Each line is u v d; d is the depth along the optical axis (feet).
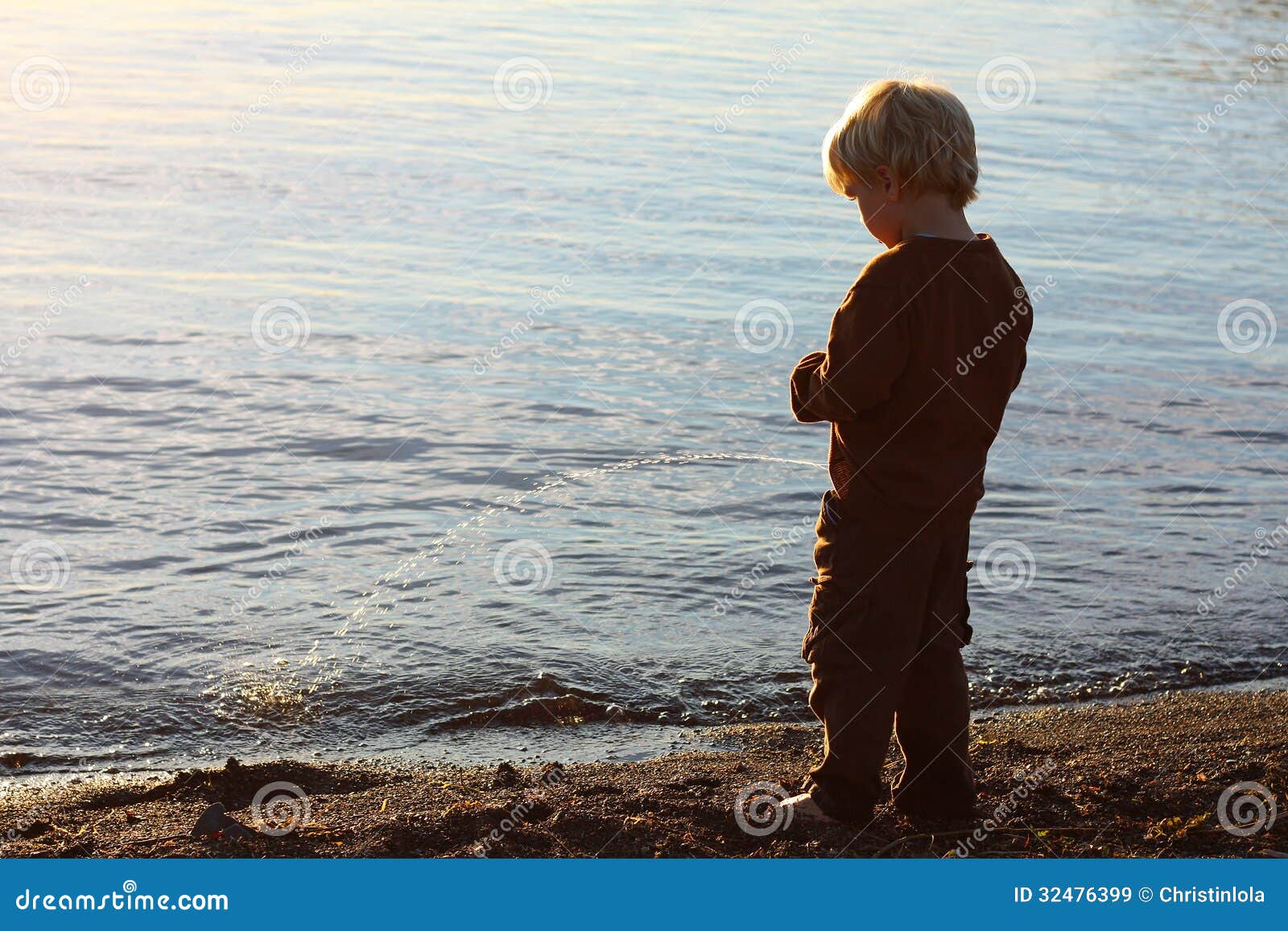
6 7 91.45
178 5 96.37
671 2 104.17
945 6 108.68
